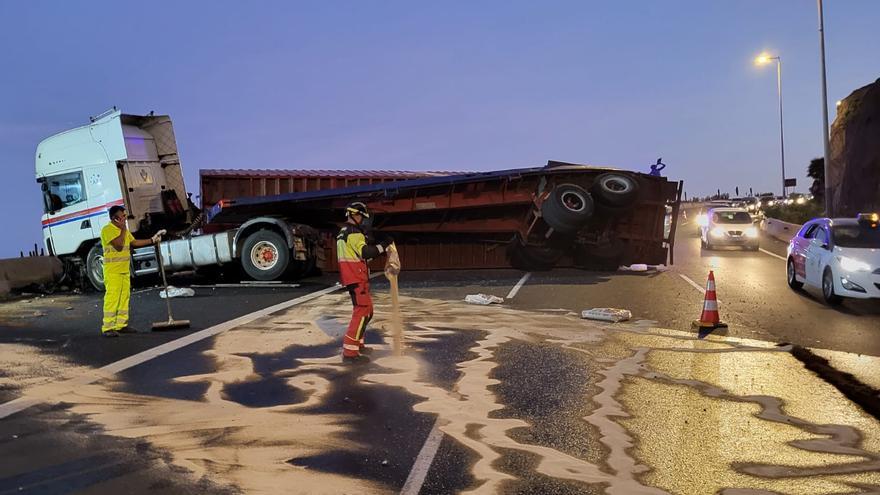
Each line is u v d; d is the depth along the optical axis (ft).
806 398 21.97
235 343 30.07
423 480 15.46
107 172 54.03
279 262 52.19
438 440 17.94
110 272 32.40
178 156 58.65
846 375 24.62
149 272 54.44
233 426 19.07
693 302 41.75
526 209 59.21
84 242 56.44
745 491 15.01
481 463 16.46
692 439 18.20
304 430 18.72
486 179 57.06
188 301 43.73
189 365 26.18
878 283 38.45
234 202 53.83
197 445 17.62
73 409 20.76
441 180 56.29
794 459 16.89
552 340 30.48
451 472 15.90
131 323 35.91
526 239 59.11
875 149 120.78
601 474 15.87
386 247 27.25
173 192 57.88
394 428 18.89
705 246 89.10
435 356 27.35
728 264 67.31
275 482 15.30
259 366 25.90
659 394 22.29
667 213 69.00
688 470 16.16
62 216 56.18
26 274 61.36
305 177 62.80
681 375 24.66
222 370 25.32
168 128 58.49
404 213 58.08
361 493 14.75
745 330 33.24
